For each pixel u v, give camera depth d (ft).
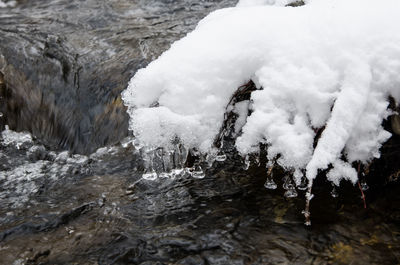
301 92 7.35
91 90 12.57
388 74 7.13
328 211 8.32
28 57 14.58
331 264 7.16
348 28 7.48
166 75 7.97
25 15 19.11
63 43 15.40
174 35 15.39
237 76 8.00
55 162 11.41
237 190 9.09
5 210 9.45
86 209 9.14
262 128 7.54
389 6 7.65
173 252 7.65
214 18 9.38
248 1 13.41
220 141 8.66
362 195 8.34
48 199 9.76
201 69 7.96
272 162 7.95
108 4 19.97
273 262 7.27
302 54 7.59
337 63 7.32
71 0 20.97
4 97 13.56
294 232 7.90
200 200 8.95
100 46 14.89
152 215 8.68
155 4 19.52
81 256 7.73
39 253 7.89
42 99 13.12
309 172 6.98
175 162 9.53
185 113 7.89
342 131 6.94
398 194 8.57
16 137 12.85
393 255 7.30
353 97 7.00
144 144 8.13
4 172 11.14
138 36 15.51
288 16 8.18
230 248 7.64
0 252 7.97
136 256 7.63
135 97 8.13
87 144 11.81
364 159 7.47
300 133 7.36
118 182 9.89
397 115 7.47
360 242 7.62
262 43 7.93
